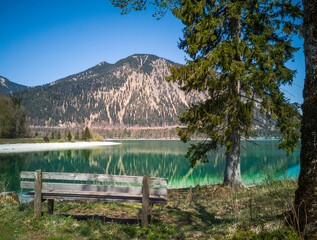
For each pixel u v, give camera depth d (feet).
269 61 25.64
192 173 69.15
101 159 117.80
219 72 27.09
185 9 27.14
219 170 74.59
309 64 10.84
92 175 16.10
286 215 12.39
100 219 16.92
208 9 28.86
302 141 10.98
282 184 27.04
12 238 12.73
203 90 27.91
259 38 26.37
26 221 15.29
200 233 14.14
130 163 100.89
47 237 13.08
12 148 177.58
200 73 25.35
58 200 24.93
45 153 145.18
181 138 29.86
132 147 242.58
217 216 18.98
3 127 241.14
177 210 21.06
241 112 25.40
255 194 25.20
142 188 15.61
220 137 27.66
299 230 10.21
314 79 10.60
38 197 16.06
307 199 10.36
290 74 26.30
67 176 16.20
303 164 10.78
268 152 146.41
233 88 27.94
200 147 30.96
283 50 27.14
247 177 57.11
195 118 28.84
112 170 79.15
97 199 15.80
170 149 209.05
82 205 20.88
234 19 30.83
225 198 25.89
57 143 260.21
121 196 16.22
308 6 10.87
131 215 18.51
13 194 25.09
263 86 25.58
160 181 15.65
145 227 15.05
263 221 13.61
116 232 14.32
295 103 26.96
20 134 281.74
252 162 94.22
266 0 27.17
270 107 25.99
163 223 16.53
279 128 28.12
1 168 76.64
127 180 15.72
